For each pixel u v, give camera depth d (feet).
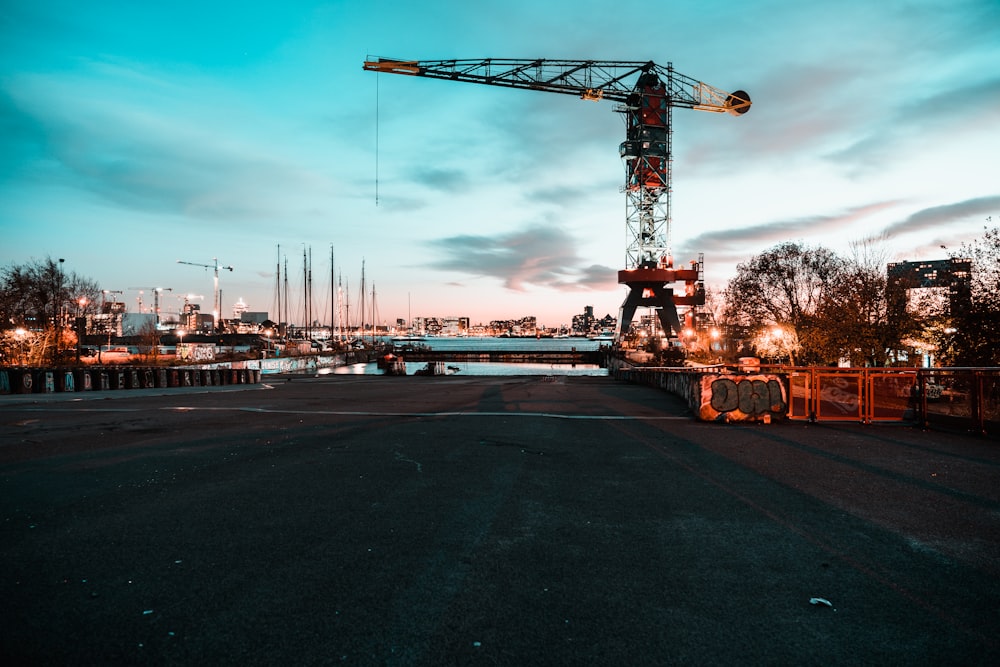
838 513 19.47
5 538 16.69
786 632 11.32
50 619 11.66
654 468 26.68
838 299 107.96
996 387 37.37
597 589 13.29
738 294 169.68
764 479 24.47
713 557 15.37
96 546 16.02
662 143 320.70
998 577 14.10
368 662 10.17
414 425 41.81
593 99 310.65
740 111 334.85
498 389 89.25
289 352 268.82
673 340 322.96
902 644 10.90
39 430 39.42
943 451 30.91
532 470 26.21
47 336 144.97
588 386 103.04
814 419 42.37
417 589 13.21
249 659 10.26
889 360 96.78
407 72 269.85
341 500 20.98
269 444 33.32
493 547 16.03
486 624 11.58
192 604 12.39
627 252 336.08
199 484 23.44
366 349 363.56
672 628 11.46
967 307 59.88
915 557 15.40
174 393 77.61
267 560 14.98
